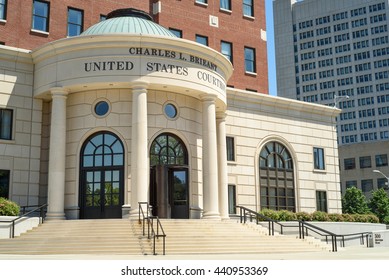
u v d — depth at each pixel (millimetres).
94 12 35219
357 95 142250
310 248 24875
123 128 27375
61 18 33781
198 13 39688
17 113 28297
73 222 23938
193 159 29219
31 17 32750
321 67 148875
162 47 27078
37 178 28344
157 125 28016
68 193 27172
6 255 19328
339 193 41406
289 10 156500
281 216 34031
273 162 38062
